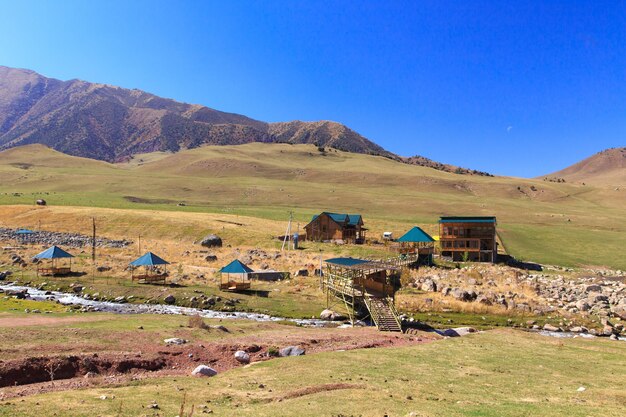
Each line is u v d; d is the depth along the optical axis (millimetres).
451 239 91250
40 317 34312
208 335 31578
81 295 51531
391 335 37281
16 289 51469
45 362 22734
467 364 26703
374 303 44469
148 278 58188
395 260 76812
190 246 89000
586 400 19125
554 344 33906
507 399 19234
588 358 29203
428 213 171625
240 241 96312
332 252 87500
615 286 67375
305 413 16438
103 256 75312
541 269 85625
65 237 92938
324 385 20656
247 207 165500
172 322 34938
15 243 84625
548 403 18375
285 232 107562
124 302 49281
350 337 35188
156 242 92438
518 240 116625
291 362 25828
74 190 187125
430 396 19391
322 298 53844
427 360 27422
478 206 189375
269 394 19297
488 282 66500
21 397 17984
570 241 115875
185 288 54750
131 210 120688
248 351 28875
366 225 130750
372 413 16484
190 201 175875
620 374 25031
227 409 17062
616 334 42781
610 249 106688
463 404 18031
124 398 18031
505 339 35281
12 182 195750
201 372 23547
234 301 50312
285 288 58094
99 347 25922
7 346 24156
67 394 18438
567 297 58562
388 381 21875
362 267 48562
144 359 25016
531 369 25906
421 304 51812
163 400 17984
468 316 48219
